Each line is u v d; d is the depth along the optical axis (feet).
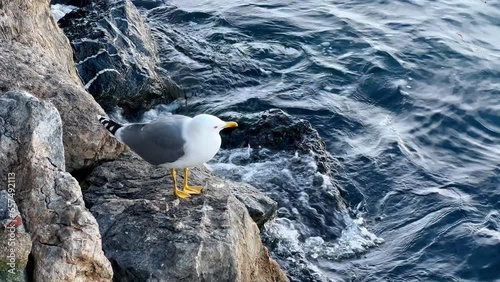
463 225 41.91
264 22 60.80
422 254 40.14
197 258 29.27
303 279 37.81
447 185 45.29
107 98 47.62
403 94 53.57
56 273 25.43
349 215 42.65
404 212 43.27
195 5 63.62
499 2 66.54
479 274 39.14
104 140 34.81
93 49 47.85
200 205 31.71
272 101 51.60
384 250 40.45
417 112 51.96
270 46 57.72
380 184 45.24
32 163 27.94
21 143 28.32
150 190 32.96
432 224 42.06
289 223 40.93
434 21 62.95
